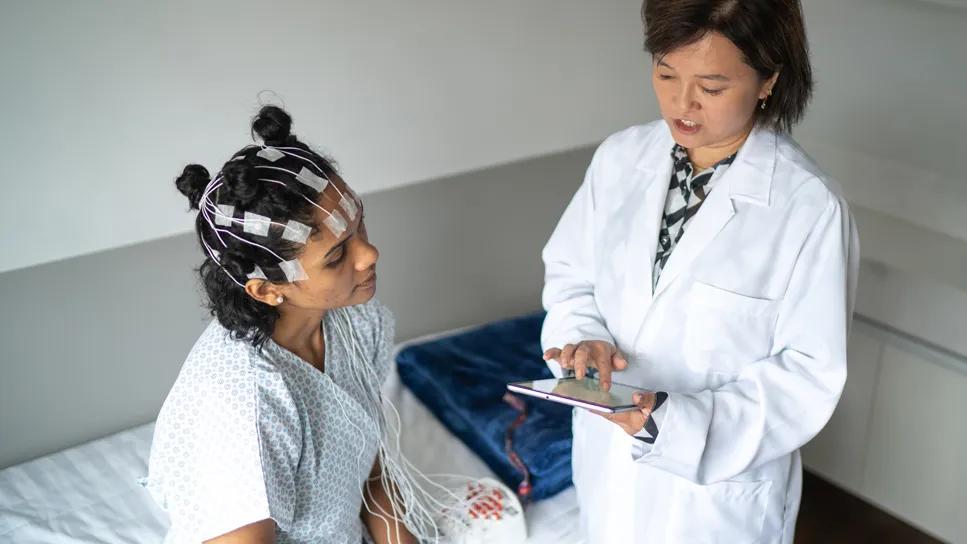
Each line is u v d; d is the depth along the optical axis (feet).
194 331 6.26
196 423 3.60
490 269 7.54
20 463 5.84
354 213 3.58
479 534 4.95
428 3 6.45
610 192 4.58
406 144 6.80
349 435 4.06
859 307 6.53
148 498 5.41
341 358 4.12
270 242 3.35
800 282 3.99
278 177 3.39
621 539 4.55
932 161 6.49
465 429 5.88
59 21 5.22
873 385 6.59
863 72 6.73
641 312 4.28
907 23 6.30
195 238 6.09
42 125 5.39
